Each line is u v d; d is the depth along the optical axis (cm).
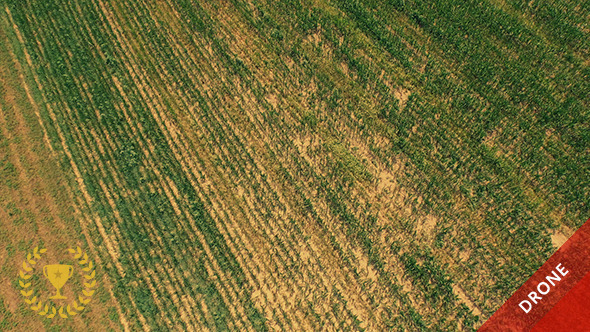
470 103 1895
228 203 1828
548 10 2047
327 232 1752
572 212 1705
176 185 1864
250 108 2000
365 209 1775
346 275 1694
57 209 1844
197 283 1719
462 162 1805
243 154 1911
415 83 1977
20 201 1855
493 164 1794
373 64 2042
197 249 1767
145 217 1820
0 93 2067
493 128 1859
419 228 1736
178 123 1986
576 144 1794
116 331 1673
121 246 1777
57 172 1905
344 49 2055
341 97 1975
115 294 1714
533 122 1855
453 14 2089
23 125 1998
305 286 1692
